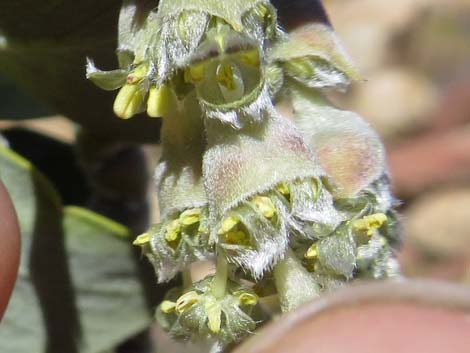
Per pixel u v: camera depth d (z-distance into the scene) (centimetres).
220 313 7
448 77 40
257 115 7
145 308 10
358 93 38
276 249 7
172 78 7
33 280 10
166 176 8
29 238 10
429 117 37
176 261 8
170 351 18
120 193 12
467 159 35
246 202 7
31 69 10
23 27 10
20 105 12
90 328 11
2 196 9
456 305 6
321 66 8
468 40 41
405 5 42
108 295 10
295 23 8
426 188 34
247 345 6
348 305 6
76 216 10
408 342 5
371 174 8
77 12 10
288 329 6
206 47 7
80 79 10
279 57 8
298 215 7
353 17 42
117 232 10
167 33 7
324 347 5
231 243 7
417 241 32
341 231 7
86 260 10
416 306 6
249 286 8
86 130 11
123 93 8
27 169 10
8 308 10
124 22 8
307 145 7
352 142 8
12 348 11
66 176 12
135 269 10
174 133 8
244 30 7
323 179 7
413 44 41
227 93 7
